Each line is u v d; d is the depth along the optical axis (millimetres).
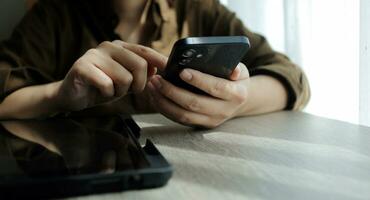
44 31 831
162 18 863
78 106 525
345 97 971
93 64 454
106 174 273
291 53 1086
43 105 574
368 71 891
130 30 873
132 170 281
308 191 289
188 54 407
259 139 454
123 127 466
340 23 965
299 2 1057
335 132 486
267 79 654
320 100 1029
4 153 335
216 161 366
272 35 1147
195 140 454
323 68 1019
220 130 507
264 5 1152
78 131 441
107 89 447
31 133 433
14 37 824
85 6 852
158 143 440
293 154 388
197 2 915
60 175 269
